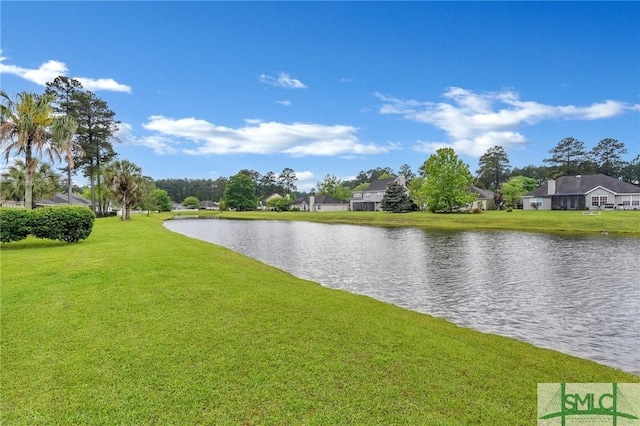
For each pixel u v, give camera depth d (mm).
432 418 3506
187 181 156750
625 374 5051
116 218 48531
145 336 5410
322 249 21141
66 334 5438
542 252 19266
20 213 15117
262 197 136750
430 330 6461
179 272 10328
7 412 3482
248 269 11906
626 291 10992
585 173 78500
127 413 3500
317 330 5914
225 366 4504
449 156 52656
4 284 8438
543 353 5793
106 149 50688
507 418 3580
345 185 139750
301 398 3816
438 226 39062
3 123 19609
